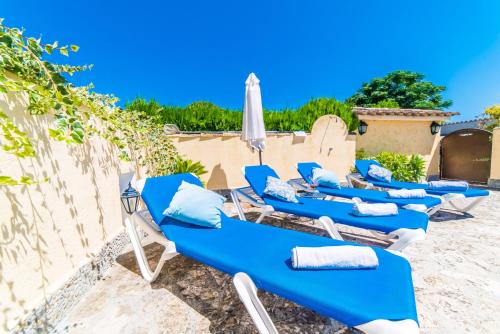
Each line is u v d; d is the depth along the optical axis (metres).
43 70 1.90
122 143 3.53
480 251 3.30
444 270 2.83
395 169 8.19
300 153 7.73
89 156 2.83
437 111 9.57
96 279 2.70
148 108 6.53
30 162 1.93
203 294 2.49
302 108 8.65
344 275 1.67
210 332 1.97
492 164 7.88
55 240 2.15
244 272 1.80
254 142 6.12
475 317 2.07
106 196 3.18
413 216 3.00
